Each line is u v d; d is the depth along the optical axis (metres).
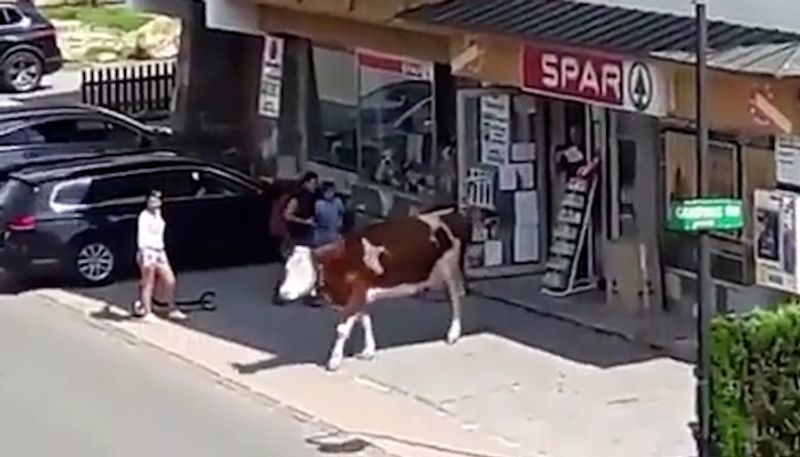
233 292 26.17
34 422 20.09
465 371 21.61
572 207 24.66
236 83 32.53
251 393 21.08
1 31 41.38
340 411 20.25
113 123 33.12
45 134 32.38
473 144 25.97
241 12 29.05
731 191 22.08
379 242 22.00
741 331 16.64
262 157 31.97
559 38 21.25
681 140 23.03
